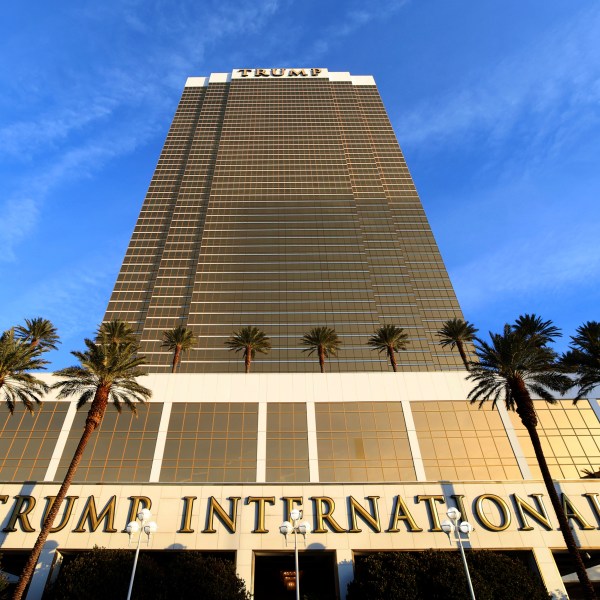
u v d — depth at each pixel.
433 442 47.38
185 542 37.19
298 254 129.50
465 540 37.19
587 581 30.03
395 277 127.88
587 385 40.62
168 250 131.00
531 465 45.56
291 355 109.75
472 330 72.38
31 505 39.09
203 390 51.22
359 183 150.12
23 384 47.78
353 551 36.84
